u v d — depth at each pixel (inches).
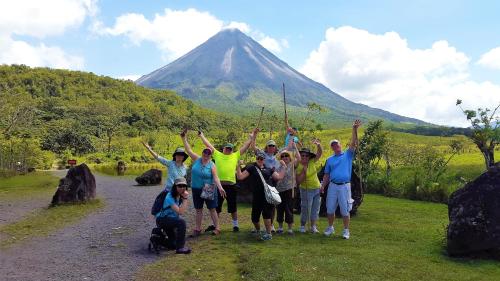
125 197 732.0
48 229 427.5
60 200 611.8
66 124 3710.6
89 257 316.2
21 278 266.8
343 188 367.9
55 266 293.3
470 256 307.9
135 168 2263.8
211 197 374.0
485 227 305.3
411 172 858.1
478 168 1003.3
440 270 279.1
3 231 416.8
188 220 476.4
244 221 460.8
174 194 331.6
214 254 313.7
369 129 845.8
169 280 262.1
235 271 278.7
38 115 4050.2
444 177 778.8
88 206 595.5
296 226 430.3
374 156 836.0
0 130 2314.2
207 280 262.5
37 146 2353.6
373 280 257.0
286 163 381.1
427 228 418.6
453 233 311.4
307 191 390.0
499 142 720.3
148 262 300.4
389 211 546.3
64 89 6407.5
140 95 6978.4
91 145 3211.1
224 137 1699.1
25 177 1350.9
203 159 374.0
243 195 605.3
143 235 395.9
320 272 269.0
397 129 4985.2
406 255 312.7
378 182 795.4
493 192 312.3
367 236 377.7
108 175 1550.2
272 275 265.1
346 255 307.3
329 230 379.6
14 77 6136.8
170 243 333.1
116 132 4188.0
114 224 455.5
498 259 302.7
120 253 327.3
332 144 377.1
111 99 6378.0
